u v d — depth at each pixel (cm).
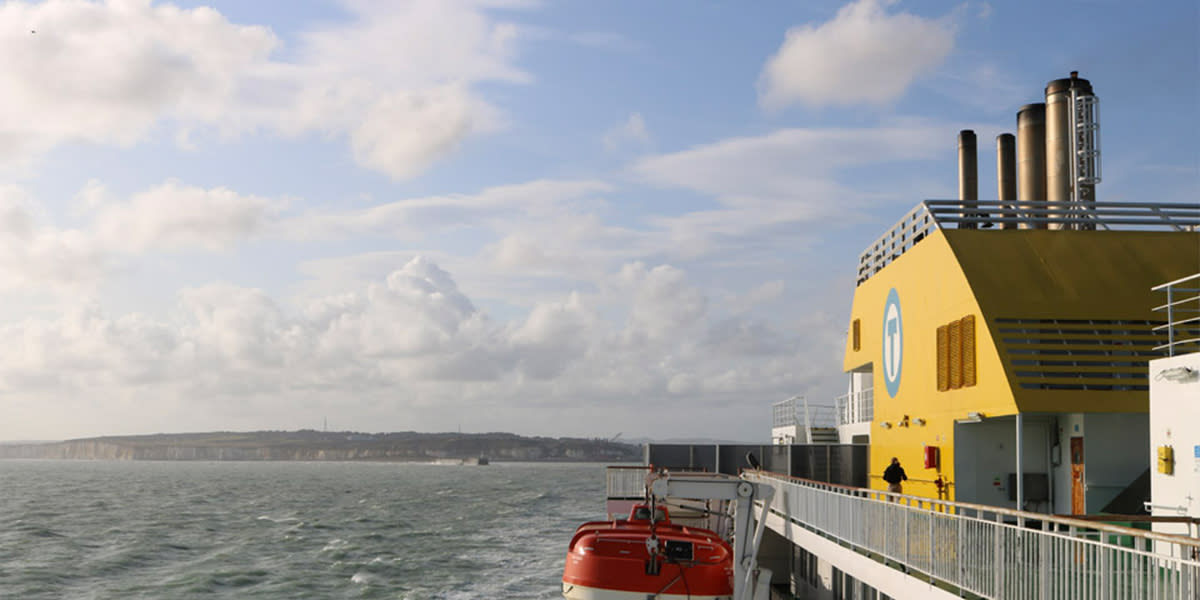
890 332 3056
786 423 4859
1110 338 2184
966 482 2400
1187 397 1550
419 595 4388
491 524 8419
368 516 9525
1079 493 2158
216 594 4538
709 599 1764
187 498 13338
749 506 1806
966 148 3572
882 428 3128
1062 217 2689
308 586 4741
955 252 2428
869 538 1814
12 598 4416
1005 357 2148
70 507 11019
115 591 4625
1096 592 1069
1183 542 920
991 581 1303
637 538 1809
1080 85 3003
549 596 4306
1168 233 2461
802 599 3144
